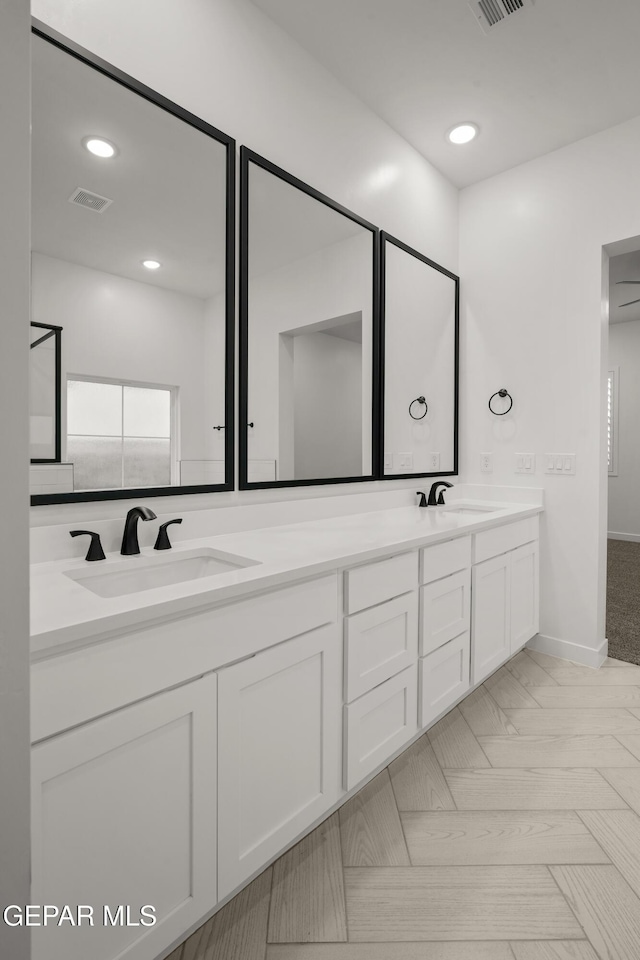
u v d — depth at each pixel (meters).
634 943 1.02
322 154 1.92
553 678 2.21
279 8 1.67
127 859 0.87
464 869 1.20
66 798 0.79
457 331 2.74
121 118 1.33
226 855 1.02
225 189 1.57
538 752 1.67
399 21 1.71
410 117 2.19
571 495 2.39
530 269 2.49
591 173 2.29
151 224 1.41
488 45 1.80
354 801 1.44
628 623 2.86
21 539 0.44
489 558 2.01
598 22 1.69
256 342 1.70
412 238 2.40
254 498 1.72
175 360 1.48
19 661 0.44
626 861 1.22
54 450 1.25
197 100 1.51
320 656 1.26
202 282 1.53
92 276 1.30
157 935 0.91
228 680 1.02
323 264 1.94
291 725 1.18
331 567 1.25
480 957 0.99
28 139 0.44
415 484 2.46
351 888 1.15
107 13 1.31
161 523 1.45
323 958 0.99
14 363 0.43
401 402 2.36
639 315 4.99
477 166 2.54
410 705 1.58
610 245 2.26
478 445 2.70
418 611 1.62
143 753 0.89
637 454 5.31
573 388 2.37
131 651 0.87
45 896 0.77
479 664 1.95
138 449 1.41
